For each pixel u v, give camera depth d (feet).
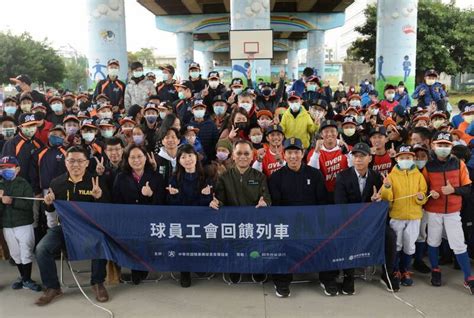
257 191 14.76
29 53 112.78
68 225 14.46
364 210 14.38
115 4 49.49
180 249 14.64
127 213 14.53
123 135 19.89
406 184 14.65
